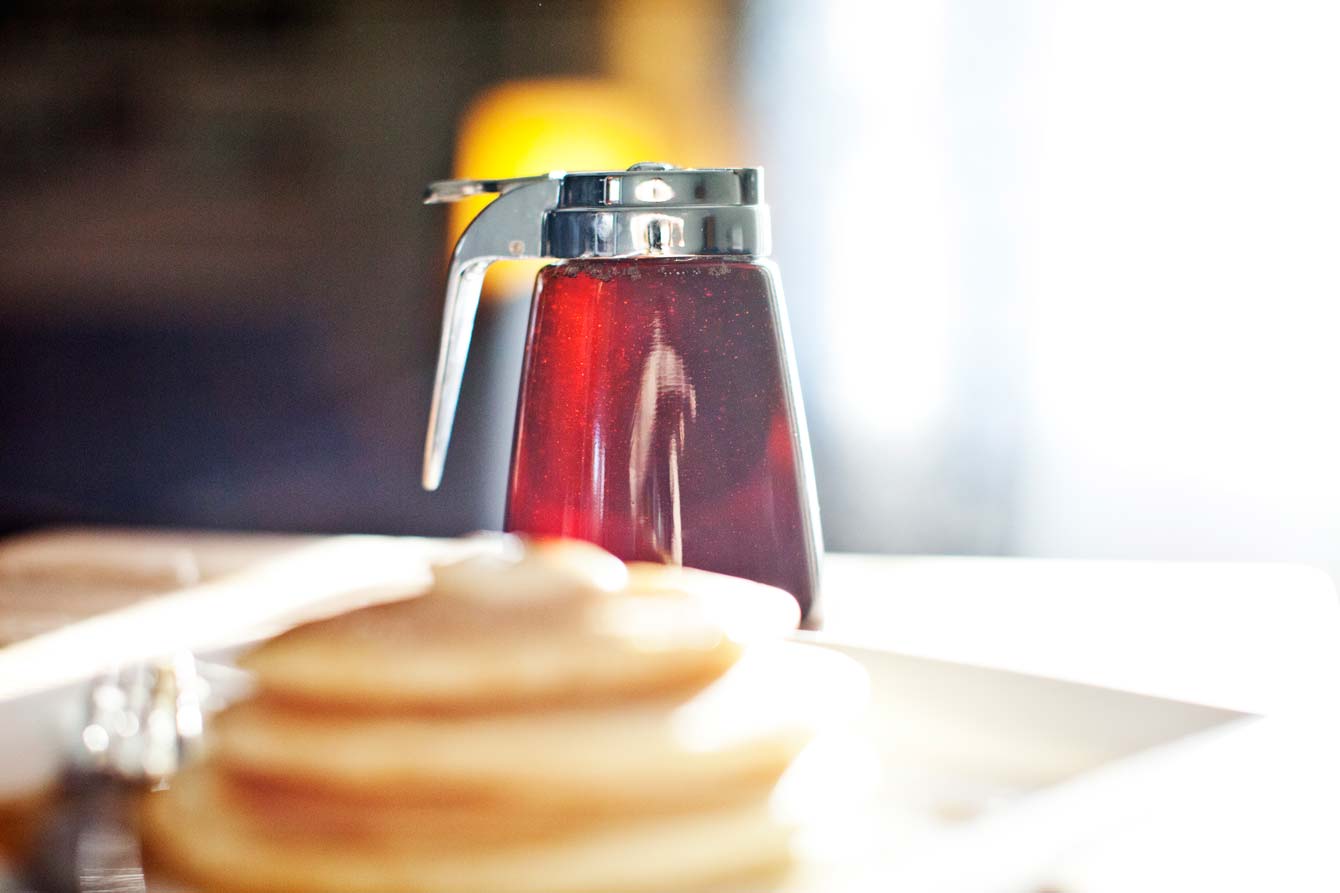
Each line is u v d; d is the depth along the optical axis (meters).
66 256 2.40
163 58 2.36
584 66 2.39
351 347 2.40
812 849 0.54
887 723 0.64
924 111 2.53
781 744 0.53
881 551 2.62
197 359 2.42
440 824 0.49
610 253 0.75
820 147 2.50
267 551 1.02
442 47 2.37
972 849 0.50
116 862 0.56
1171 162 2.56
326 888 0.49
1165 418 2.60
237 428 2.41
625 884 0.49
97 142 2.38
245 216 2.39
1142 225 2.57
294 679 0.51
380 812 0.50
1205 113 2.55
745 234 0.76
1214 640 0.83
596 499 0.76
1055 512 2.62
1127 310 2.59
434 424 0.80
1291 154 2.54
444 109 2.38
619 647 0.52
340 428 2.41
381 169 2.38
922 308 2.58
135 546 1.02
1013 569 0.99
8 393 2.42
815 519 0.78
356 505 2.40
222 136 2.38
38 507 2.43
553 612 0.54
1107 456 2.60
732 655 0.55
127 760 0.61
